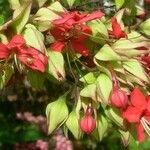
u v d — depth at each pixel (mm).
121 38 249
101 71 246
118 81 242
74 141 494
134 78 242
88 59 254
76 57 250
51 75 250
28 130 464
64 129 257
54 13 243
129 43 245
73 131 253
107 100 240
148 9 347
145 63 247
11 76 251
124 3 275
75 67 257
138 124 242
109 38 251
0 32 237
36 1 253
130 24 280
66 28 243
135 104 239
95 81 246
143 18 283
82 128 242
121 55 245
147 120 240
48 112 256
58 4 250
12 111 450
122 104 236
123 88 244
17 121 458
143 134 242
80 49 248
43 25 242
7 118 454
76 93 250
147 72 248
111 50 242
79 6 276
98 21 248
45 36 248
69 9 274
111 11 286
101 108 251
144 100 239
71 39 246
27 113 452
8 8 301
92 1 283
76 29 243
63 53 252
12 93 432
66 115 254
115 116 244
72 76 258
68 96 261
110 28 256
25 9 236
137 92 239
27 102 444
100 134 252
